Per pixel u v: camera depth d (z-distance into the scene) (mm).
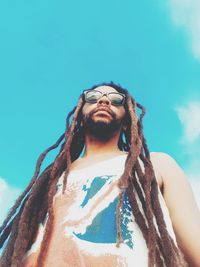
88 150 811
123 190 667
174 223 695
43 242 648
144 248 627
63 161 769
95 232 627
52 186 721
